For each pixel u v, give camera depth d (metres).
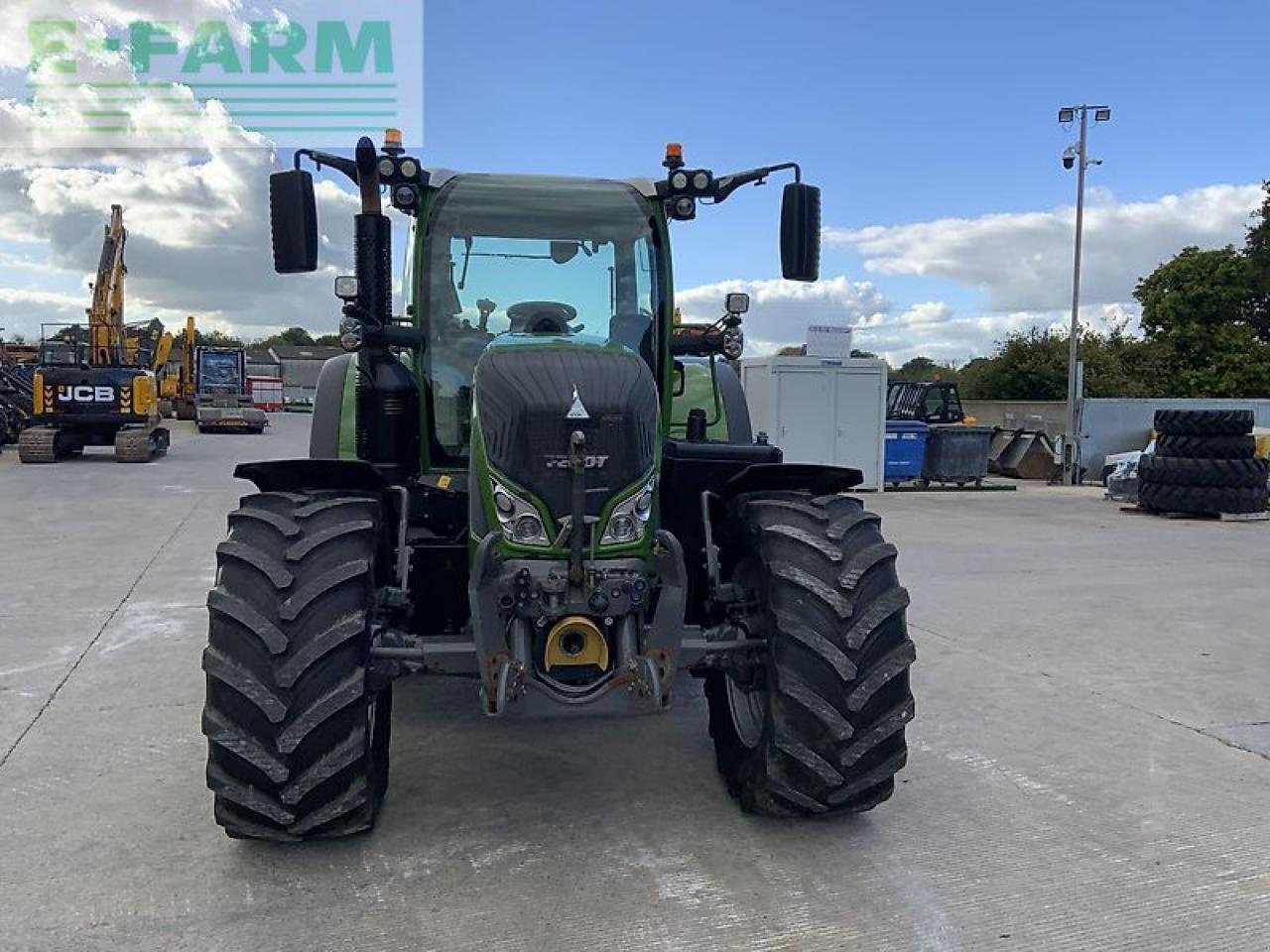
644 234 4.42
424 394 4.21
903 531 11.52
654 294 4.42
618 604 3.20
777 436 15.87
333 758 3.08
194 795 3.74
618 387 3.39
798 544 3.42
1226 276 34.31
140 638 5.99
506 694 3.10
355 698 3.08
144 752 4.17
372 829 3.46
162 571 7.97
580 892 3.08
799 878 3.20
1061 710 4.94
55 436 18.30
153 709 4.71
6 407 21.28
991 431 17.33
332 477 3.59
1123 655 5.98
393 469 4.19
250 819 3.09
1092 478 19.42
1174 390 34.28
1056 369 33.66
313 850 3.32
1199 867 3.32
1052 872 3.27
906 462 17.03
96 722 4.53
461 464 4.26
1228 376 33.72
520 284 4.34
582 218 4.39
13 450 21.48
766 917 2.95
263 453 21.16
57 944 2.73
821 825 3.59
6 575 7.77
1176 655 6.00
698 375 5.35
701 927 2.89
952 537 10.93
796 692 3.29
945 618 6.93
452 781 3.94
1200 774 4.14
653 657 3.24
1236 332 34.34
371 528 3.29
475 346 4.29
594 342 3.71
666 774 4.05
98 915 2.89
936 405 20.81
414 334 4.16
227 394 31.81
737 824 3.59
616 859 3.30
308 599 3.07
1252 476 12.63
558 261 4.37
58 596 7.07
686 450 4.14
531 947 2.77
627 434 3.35
